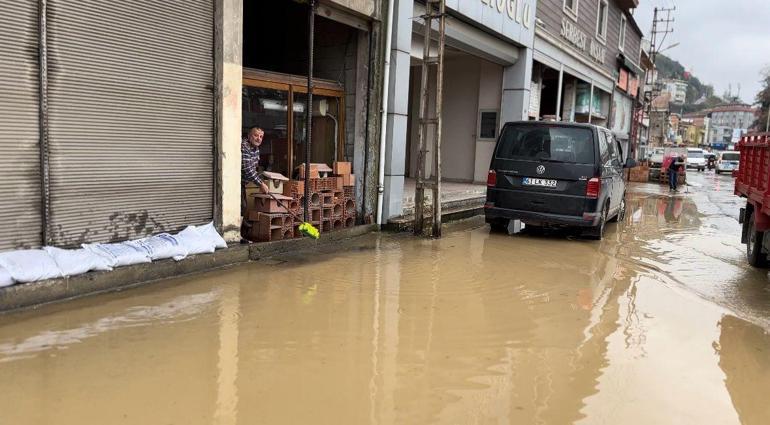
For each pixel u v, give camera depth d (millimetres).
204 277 6188
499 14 12938
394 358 4176
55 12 5234
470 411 3438
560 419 3385
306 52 9945
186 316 4895
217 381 3689
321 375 3842
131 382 3621
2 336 4273
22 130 5105
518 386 3803
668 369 4176
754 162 7910
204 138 6809
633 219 12719
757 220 7336
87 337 4332
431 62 8992
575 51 18812
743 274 7336
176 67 6379
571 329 4957
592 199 8789
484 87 15789
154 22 6090
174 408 3320
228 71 6855
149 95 6129
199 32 6594
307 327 4746
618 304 5758
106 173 5812
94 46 5574
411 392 3652
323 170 8656
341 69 9562
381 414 3355
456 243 8703
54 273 5082
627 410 3533
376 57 9281
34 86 5156
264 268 6711
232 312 5051
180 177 6566
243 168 7414
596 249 8664
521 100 14992
